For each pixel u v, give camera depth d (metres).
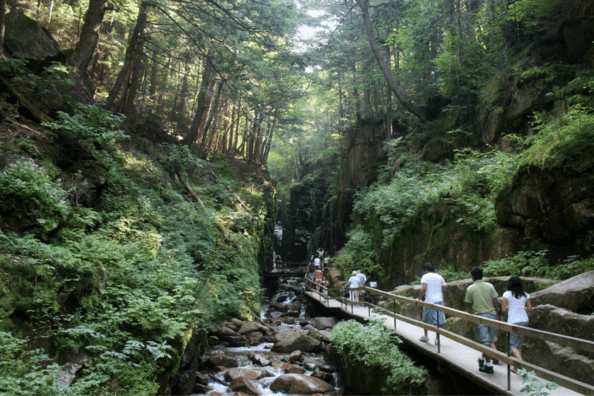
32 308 5.27
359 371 8.09
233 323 13.62
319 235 42.00
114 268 7.92
